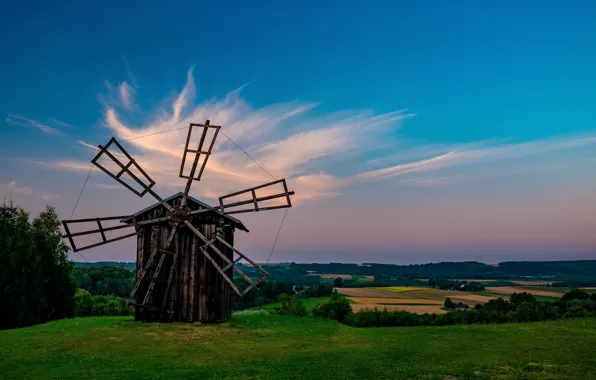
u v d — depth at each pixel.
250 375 17.62
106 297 73.38
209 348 24.44
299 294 115.56
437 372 17.59
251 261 31.89
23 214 52.09
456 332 30.64
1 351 23.03
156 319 31.19
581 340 25.58
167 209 32.31
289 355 22.81
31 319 47.12
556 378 16.45
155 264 31.70
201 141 32.38
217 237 32.09
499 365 18.95
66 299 53.03
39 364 20.22
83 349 23.59
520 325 34.19
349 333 31.47
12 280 46.72
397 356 21.92
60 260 53.78
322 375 17.33
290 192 32.25
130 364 20.38
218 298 31.80
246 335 28.30
